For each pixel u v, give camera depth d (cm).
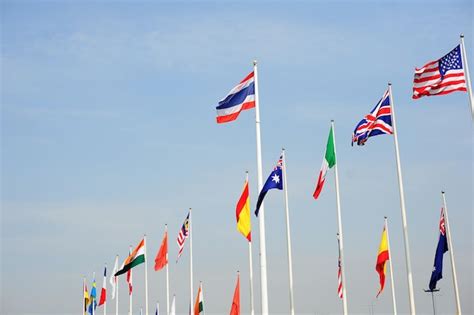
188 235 5088
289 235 3428
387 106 3184
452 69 2816
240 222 3369
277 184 3256
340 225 3409
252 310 4241
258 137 2903
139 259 5406
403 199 3048
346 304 3359
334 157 3406
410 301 2931
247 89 2988
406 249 2986
